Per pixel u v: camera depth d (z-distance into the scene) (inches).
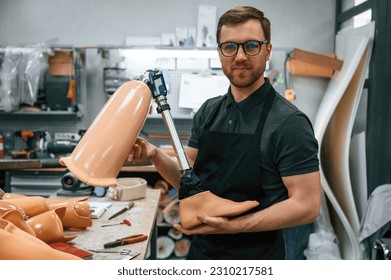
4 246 35.2
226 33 44.0
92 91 160.2
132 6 159.3
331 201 111.4
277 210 44.8
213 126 53.6
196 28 159.0
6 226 37.9
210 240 53.4
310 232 114.5
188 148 58.7
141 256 52.7
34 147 148.7
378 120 113.8
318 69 144.6
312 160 46.1
